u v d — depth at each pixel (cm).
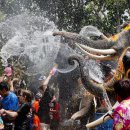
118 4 2659
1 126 805
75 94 1043
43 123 1064
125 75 718
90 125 662
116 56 805
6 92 856
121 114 517
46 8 2569
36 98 985
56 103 1146
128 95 529
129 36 812
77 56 759
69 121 964
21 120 846
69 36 806
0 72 1366
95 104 886
